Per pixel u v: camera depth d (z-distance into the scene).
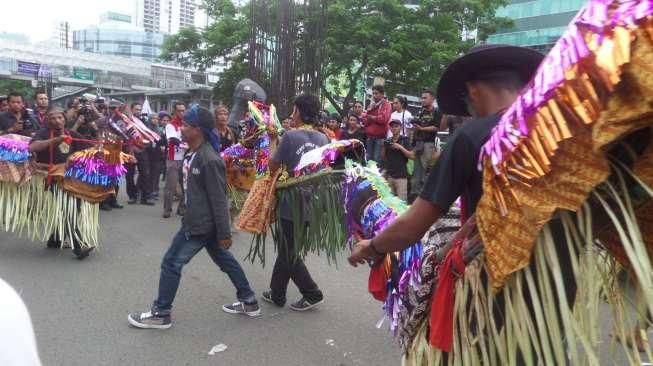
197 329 4.14
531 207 1.54
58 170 5.68
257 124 5.18
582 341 1.56
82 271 5.46
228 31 20.66
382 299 2.56
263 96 6.85
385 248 1.99
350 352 3.82
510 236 1.61
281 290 4.58
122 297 4.77
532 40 28.98
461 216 1.98
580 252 1.61
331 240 4.02
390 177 8.15
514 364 1.71
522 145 1.52
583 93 1.34
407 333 2.18
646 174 1.53
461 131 1.80
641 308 1.68
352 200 3.08
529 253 1.59
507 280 1.71
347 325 4.29
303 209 4.14
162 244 6.79
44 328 4.04
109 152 5.70
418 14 18.77
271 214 4.37
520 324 1.68
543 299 1.63
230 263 4.39
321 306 4.68
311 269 5.76
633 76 1.24
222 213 4.10
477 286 1.79
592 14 1.34
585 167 1.45
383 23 17.97
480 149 1.76
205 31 21.50
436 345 1.88
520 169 1.54
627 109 1.29
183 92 35.34
